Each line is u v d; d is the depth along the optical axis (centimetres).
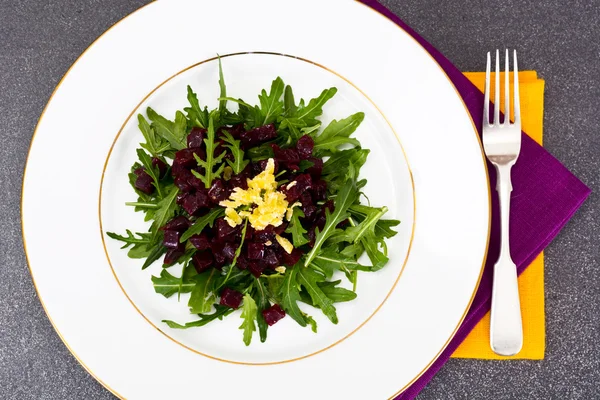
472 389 55
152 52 52
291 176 50
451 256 51
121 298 51
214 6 51
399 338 51
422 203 51
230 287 51
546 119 56
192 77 52
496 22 57
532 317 53
